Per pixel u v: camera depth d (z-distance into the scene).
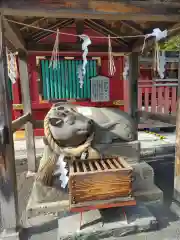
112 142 2.30
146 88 5.43
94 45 3.11
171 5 1.68
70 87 4.96
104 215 1.93
